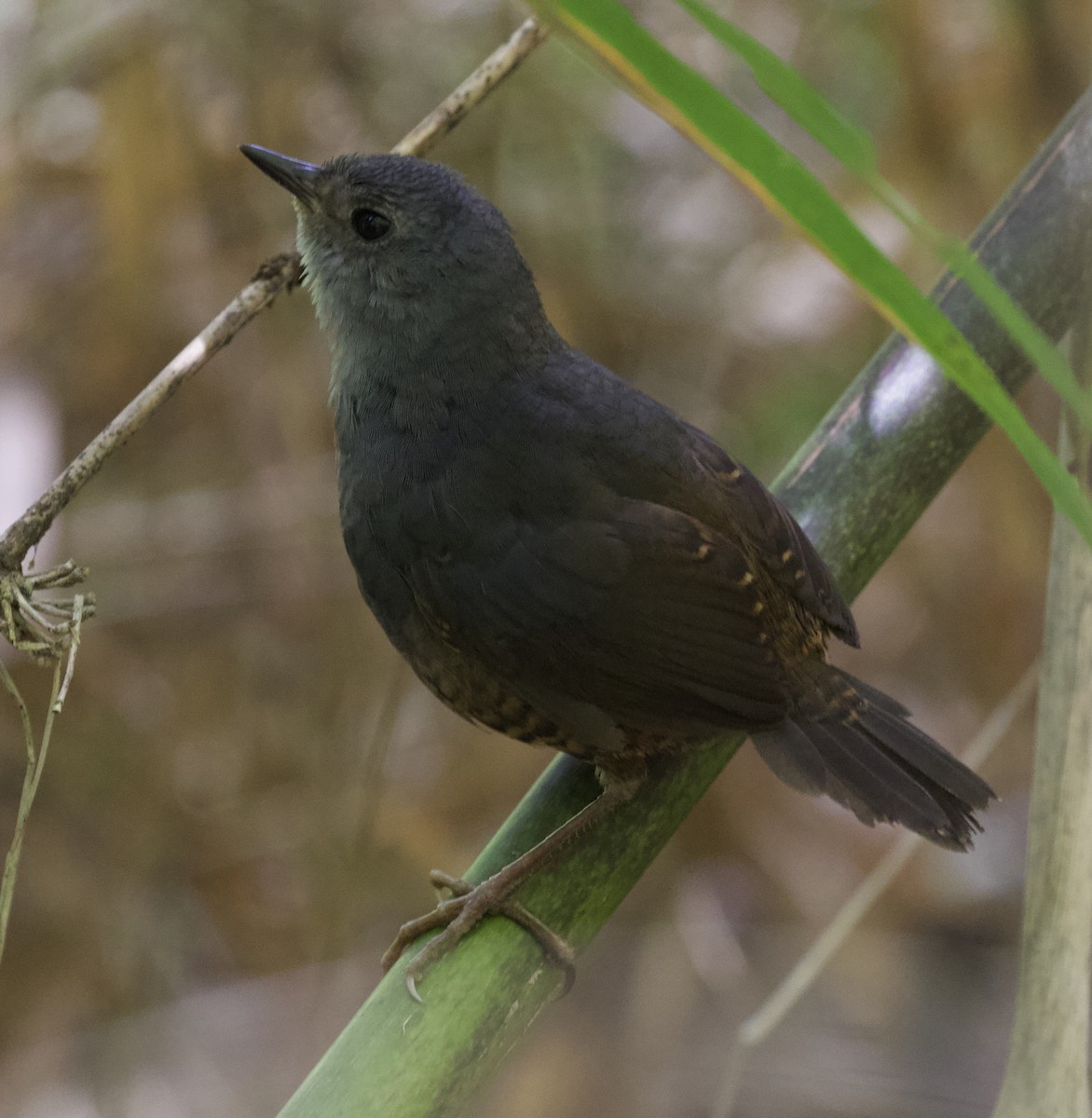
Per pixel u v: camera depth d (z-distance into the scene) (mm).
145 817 9734
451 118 5867
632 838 5441
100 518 10133
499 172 9820
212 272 9461
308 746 9789
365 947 10078
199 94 9258
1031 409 9617
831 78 10133
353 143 9539
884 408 6031
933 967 11422
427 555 5812
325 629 9945
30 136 9344
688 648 5605
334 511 10055
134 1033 9773
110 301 9156
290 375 9867
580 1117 10180
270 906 10008
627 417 5871
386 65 9625
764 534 5824
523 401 5844
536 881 5223
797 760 5574
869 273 2334
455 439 5816
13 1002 9641
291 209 9539
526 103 10094
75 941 9695
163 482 10242
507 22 9609
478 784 9711
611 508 5695
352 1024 4605
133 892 9773
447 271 5895
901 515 6012
